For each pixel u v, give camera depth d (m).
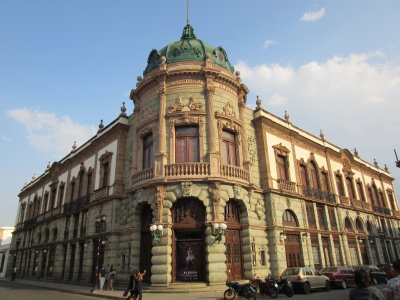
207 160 20.14
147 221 21.09
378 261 34.25
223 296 15.45
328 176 31.56
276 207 23.33
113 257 22.45
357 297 5.17
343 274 21.27
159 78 22.38
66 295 18.66
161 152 20.28
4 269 51.19
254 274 19.98
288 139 27.88
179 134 21.27
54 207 36.16
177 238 19.25
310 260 24.48
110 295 17.03
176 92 21.94
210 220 18.72
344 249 29.31
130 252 21.22
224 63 24.47
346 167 35.38
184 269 18.59
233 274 19.38
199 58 23.23
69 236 29.84
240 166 21.98
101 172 27.27
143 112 23.28
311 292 18.77
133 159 22.77
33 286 26.36
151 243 20.45
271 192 23.38
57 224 33.25
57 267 30.41
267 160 24.33
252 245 20.66
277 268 21.45
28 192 47.84
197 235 19.28
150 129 22.20
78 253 27.62
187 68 22.06
